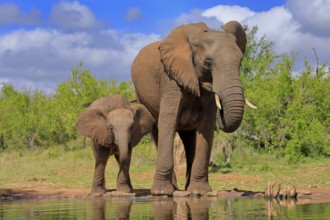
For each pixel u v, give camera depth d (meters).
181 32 11.46
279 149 21.00
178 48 11.38
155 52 12.21
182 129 12.09
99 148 12.58
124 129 12.06
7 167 22.39
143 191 13.08
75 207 9.64
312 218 6.93
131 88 30.44
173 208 8.90
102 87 32.25
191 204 9.55
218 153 20.52
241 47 11.73
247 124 21.69
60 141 32.78
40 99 37.69
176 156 18.00
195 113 11.70
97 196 12.22
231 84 10.29
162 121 11.56
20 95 35.97
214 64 10.65
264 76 27.69
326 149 20.39
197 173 11.67
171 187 11.54
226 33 11.00
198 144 11.73
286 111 21.08
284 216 7.26
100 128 12.43
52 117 32.59
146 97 12.41
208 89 11.09
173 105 11.51
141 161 21.14
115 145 12.54
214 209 8.52
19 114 33.59
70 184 15.85
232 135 20.98
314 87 22.12
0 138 33.38
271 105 21.36
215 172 17.83
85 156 25.14
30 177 17.98
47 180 17.17
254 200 10.17
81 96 32.53
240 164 19.47
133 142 12.49
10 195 12.79
